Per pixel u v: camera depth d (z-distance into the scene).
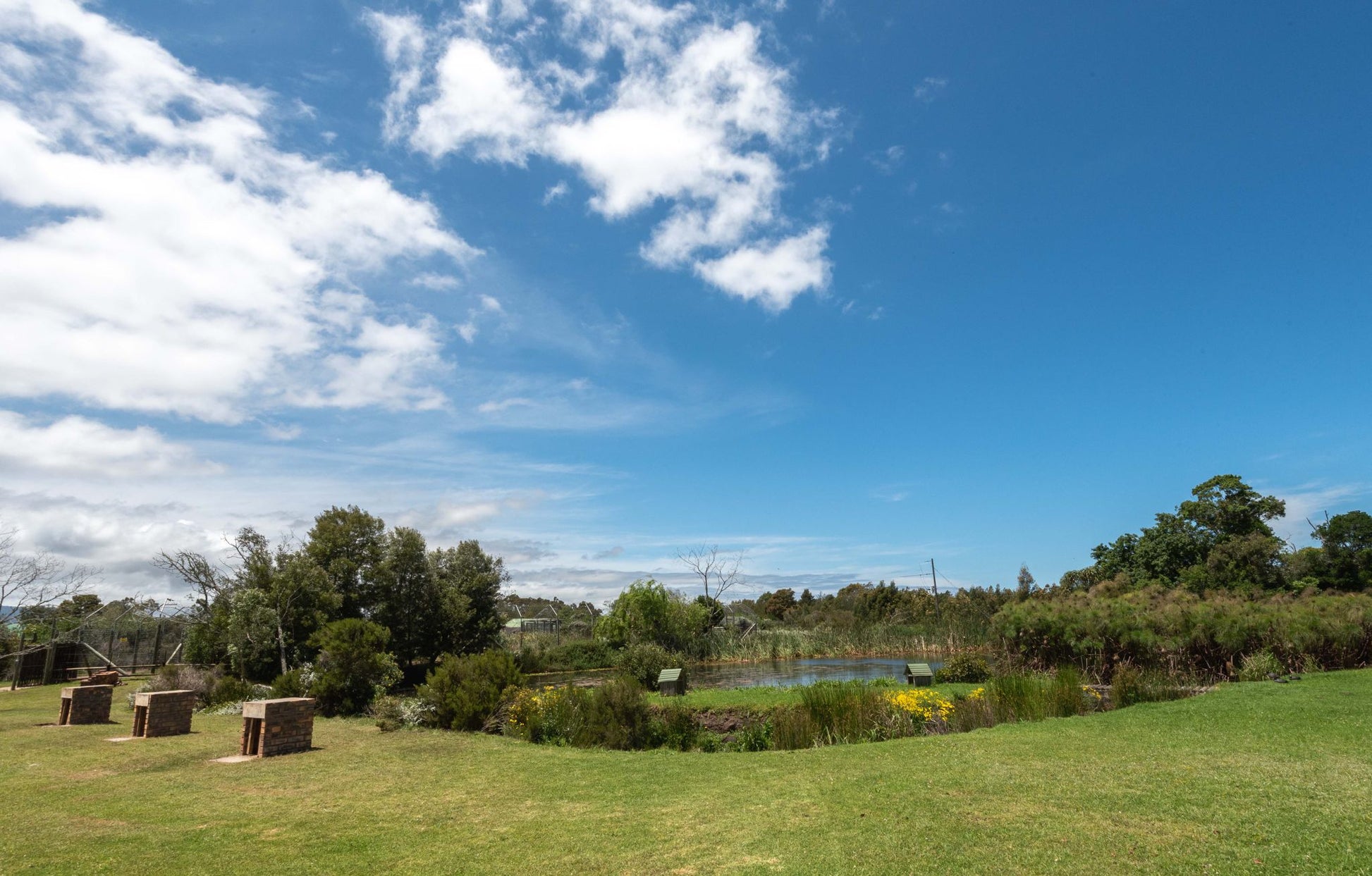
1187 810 5.68
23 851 5.73
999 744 8.98
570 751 10.76
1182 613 16.89
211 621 23.50
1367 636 16.53
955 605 46.66
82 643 27.02
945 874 4.61
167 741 11.66
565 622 49.00
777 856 5.16
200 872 5.20
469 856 5.50
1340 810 5.52
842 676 26.20
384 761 9.91
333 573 28.31
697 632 38.59
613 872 5.03
